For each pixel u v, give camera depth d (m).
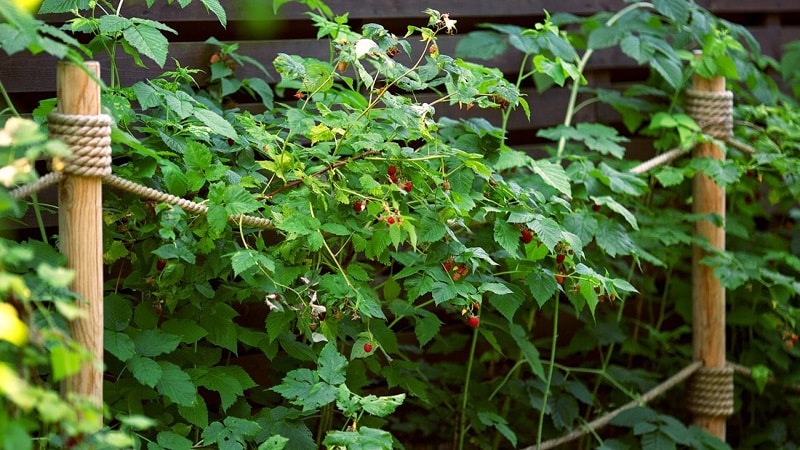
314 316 2.74
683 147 3.39
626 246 3.12
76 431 2.26
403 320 3.47
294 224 2.71
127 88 2.85
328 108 2.95
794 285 3.41
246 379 2.85
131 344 2.67
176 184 2.72
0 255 2.26
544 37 3.26
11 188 2.64
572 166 3.22
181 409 2.78
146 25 2.80
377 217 2.78
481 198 2.90
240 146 2.91
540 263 3.07
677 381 3.44
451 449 3.44
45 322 2.51
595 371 3.39
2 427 2.18
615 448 3.30
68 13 3.01
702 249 3.43
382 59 2.77
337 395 2.70
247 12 3.22
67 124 2.54
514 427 3.40
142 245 2.81
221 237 2.79
